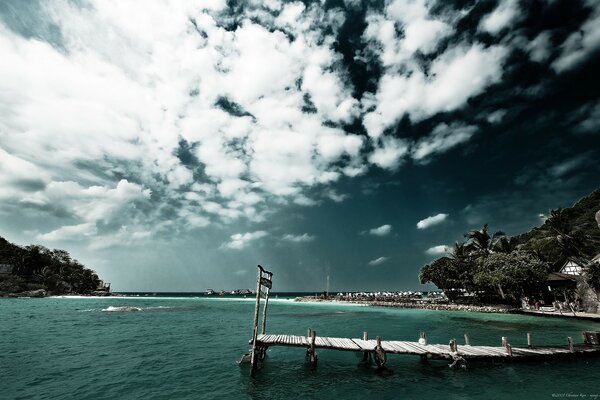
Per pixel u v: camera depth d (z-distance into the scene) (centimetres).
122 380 1506
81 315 4422
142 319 4034
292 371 1700
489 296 5412
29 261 10944
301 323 3694
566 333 2778
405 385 1473
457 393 1369
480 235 5728
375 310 5719
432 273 5897
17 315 4344
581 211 6794
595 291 3841
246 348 2250
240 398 1301
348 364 1841
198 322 3778
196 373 1636
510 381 1517
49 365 1748
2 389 1359
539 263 4278
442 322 3703
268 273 2086
